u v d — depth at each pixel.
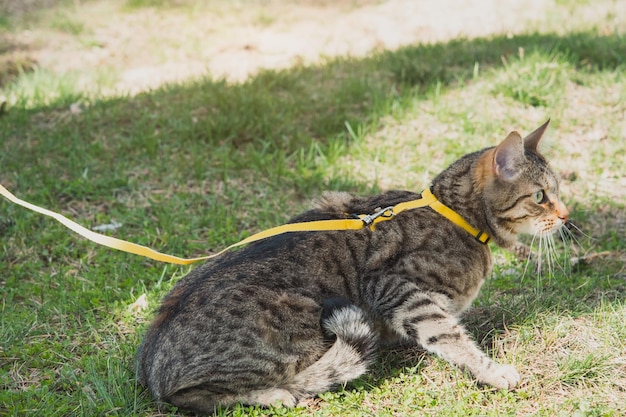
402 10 3.79
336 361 1.68
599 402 1.66
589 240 2.04
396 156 2.29
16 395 1.70
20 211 2.11
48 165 2.25
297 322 1.68
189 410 1.68
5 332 1.81
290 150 2.32
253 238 1.71
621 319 1.78
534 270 1.97
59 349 1.79
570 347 1.75
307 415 1.67
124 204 2.15
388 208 1.76
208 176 2.22
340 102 2.45
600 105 2.45
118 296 1.91
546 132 1.83
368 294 1.73
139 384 1.72
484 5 3.77
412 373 1.73
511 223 1.77
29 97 2.67
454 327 1.70
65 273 1.98
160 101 2.50
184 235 2.07
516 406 1.67
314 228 1.73
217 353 1.65
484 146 2.30
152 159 2.27
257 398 1.68
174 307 1.69
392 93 2.49
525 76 2.49
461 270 1.74
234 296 1.67
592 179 2.23
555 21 3.47
